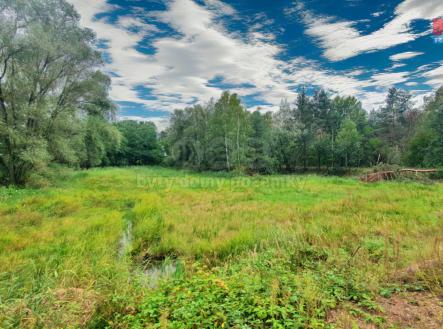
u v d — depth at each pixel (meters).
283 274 4.26
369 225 7.84
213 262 6.31
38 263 5.66
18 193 14.12
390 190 15.18
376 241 6.05
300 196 14.46
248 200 13.65
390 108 43.84
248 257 5.73
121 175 28.36
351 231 7.26
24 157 14.91
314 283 3.72
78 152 24.80
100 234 7.88
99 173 29.89
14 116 15.84
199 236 7.93
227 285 3.77
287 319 2.85
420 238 6.25
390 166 23.66
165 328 2.78
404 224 7.69
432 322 2.74
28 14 15.50
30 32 14.70
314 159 42.00
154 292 3.95
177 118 47.81
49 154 17.38
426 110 32.91
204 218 9.83
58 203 12.16
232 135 34.00
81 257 5.96
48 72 17.39
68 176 21.00
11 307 3.27
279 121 40.38
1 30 14.04
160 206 11.92
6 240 7.20
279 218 9.62
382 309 3.01
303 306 3.22
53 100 17.81
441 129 25.91
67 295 3.79
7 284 4.28
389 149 36.09
